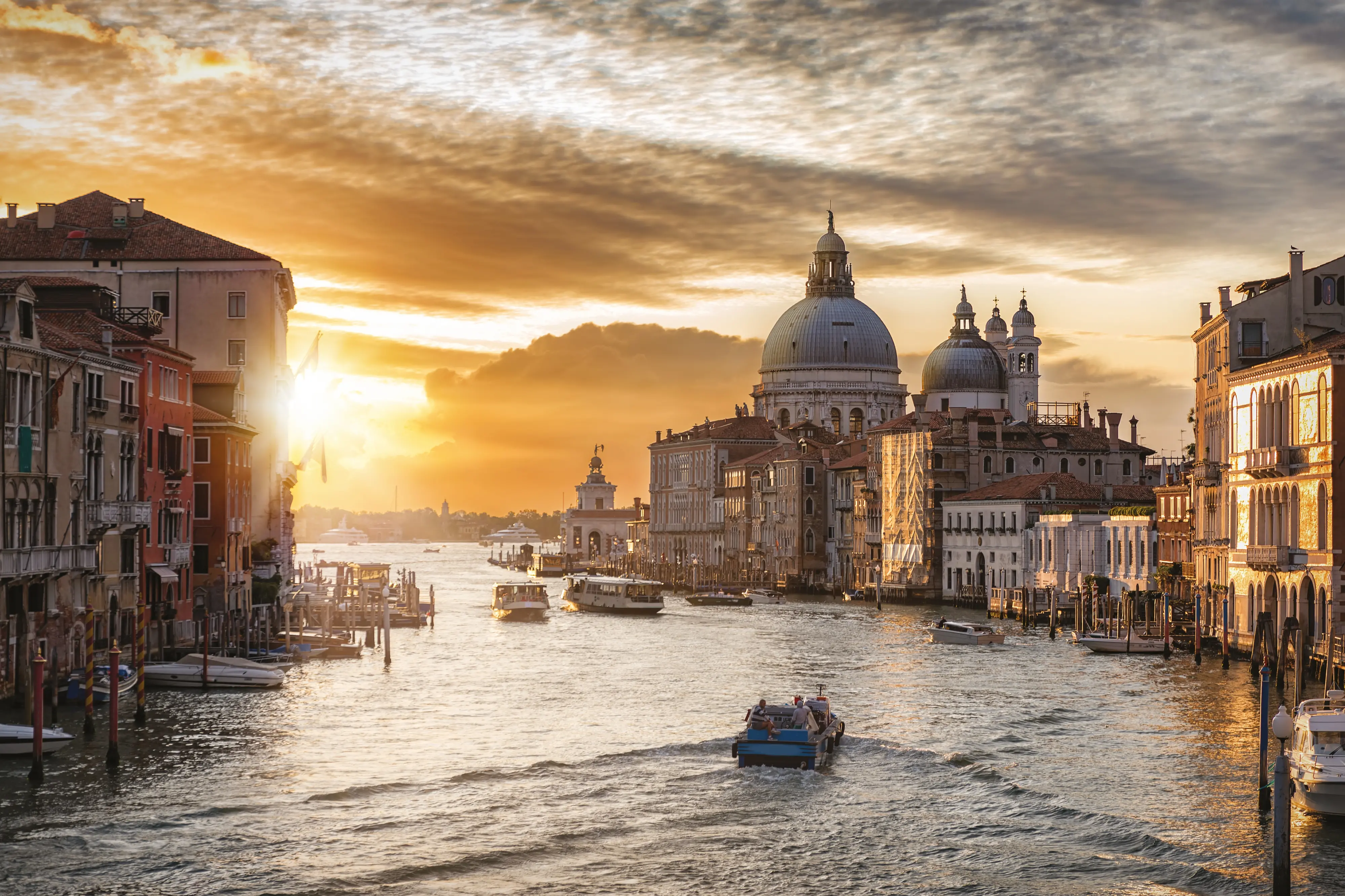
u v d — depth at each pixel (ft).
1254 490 255.70
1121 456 536.42
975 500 490.49
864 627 391.65
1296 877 124.98
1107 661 283.18
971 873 127.65
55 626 191.01
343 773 163.12
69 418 197.47
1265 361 269.44
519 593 432.66
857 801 152.66
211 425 262.26
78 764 163.02
